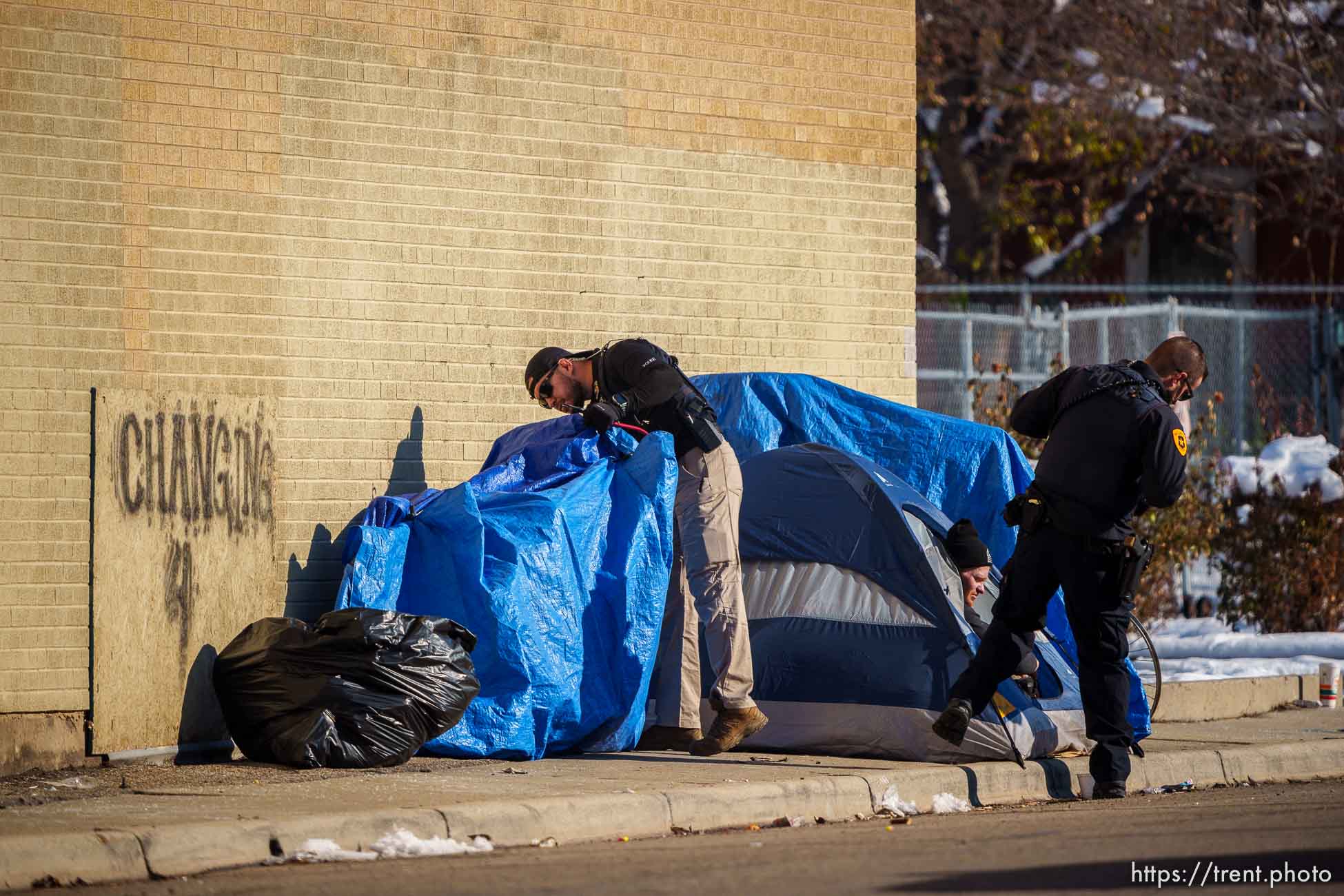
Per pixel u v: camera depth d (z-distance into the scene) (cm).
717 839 2242
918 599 2831
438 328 3105
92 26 2794
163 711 2758
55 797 2366
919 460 3181
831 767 2652
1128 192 8775
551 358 2911
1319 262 8962
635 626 2864
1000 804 2602
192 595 2800
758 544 2984
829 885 1870
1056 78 8162
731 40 3419
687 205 3366
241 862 2028
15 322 2716
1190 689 3469
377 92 3052
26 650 2673
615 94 3294
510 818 2198
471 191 3142
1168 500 2500
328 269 3003
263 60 2948
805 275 3488
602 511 2909
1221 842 2145
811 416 3222
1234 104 7631
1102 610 2566
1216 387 7169
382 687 2631
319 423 2988
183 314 2867
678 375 2847
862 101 3566
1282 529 4531
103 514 2716
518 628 2761
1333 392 6900
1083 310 6588
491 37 3166
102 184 2800
